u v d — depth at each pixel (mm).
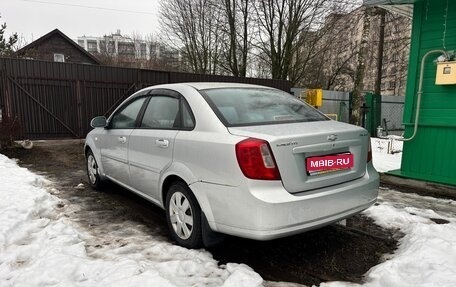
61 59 29234
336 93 14438
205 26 22016
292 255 3152
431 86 5410
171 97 3588
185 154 3047
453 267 2605
